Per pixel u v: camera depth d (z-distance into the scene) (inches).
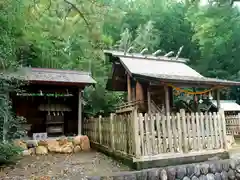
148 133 203.0
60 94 414.3
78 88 394.3
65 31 369.7
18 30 400.5
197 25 834.8
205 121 231.6
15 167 229.0
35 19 339.9
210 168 206.2
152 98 378.9
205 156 221.3
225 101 623.5
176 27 879.1
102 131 312.7
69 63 587.2
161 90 370.6
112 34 861.2
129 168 203.6
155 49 853.2
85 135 381.1
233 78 760.3
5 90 240.8
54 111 397.1
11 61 280.4
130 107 348.2
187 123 221.6
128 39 731.4
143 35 828.0
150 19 928.9
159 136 207.3
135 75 277.9
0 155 226.5
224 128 239.5
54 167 227.5
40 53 526.9
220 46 775.7
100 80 551.2
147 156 197.6
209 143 228.1
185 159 211.2
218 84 293.0
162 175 184.7
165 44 874.8
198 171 200.2
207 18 798.5
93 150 342.0
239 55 772.0
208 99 395.9
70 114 432.5
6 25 310.5
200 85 297.7
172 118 215.8
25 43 454.3
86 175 188.5
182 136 217.0
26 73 351.3
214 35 791.1
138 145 196.1
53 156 298.5
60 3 274.8
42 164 244.4
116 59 389.7
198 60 823.7
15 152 249.4
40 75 369.1
